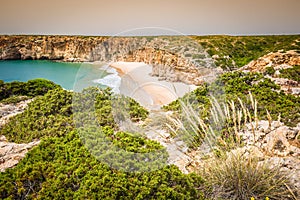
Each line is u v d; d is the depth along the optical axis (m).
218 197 2.63
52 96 5.03
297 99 5.34
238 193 2.60
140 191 2.48
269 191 2.56
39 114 4.60
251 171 2.67
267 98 5.21
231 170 2.70
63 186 2.64
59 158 3.10
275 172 2.70
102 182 2.54
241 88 5.70
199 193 2.62
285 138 3.53
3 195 2.62
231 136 3.03
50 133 3.97
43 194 2.57
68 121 4.21
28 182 2.77
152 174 2.68
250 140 3.46
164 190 2.51
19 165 3.07
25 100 6.54
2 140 4.16
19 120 4.59
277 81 7.29
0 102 6.17
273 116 4.30
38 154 3.21
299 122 4.11
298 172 2.85
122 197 2.41
